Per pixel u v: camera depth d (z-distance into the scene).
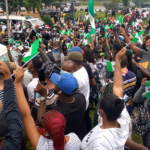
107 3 41.84
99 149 2.17
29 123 2.49
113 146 2.22
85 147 2.32
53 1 37.59
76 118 2.89
